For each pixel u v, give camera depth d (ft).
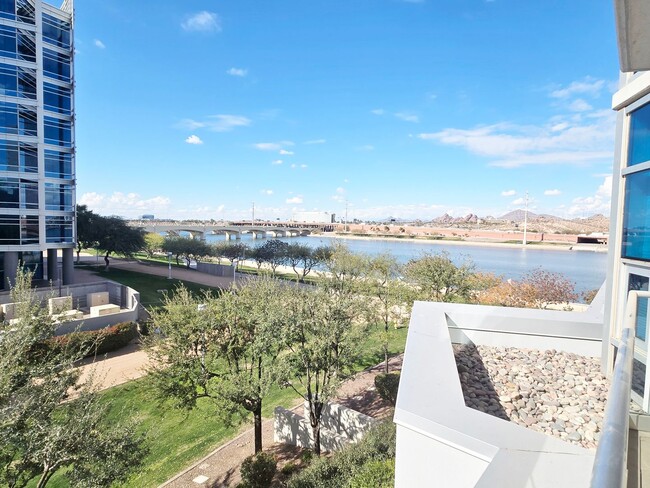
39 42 92.17
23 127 90.17
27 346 26.55
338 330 37.65
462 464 9.98
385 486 19.51
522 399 15.90
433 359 14.84
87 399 24.90
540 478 8.09
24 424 21.22
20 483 23.15
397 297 66.95
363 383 54.08
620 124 20.26
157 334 43.78
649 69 11.84
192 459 38.34
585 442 12.91
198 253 171.63
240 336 39.86
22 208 90.22
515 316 22.26
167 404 40.37
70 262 105.19
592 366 19.60
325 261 143.95
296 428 40.91
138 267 167.63
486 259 237.66
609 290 19.80
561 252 309.83
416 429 10.82
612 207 20.49
